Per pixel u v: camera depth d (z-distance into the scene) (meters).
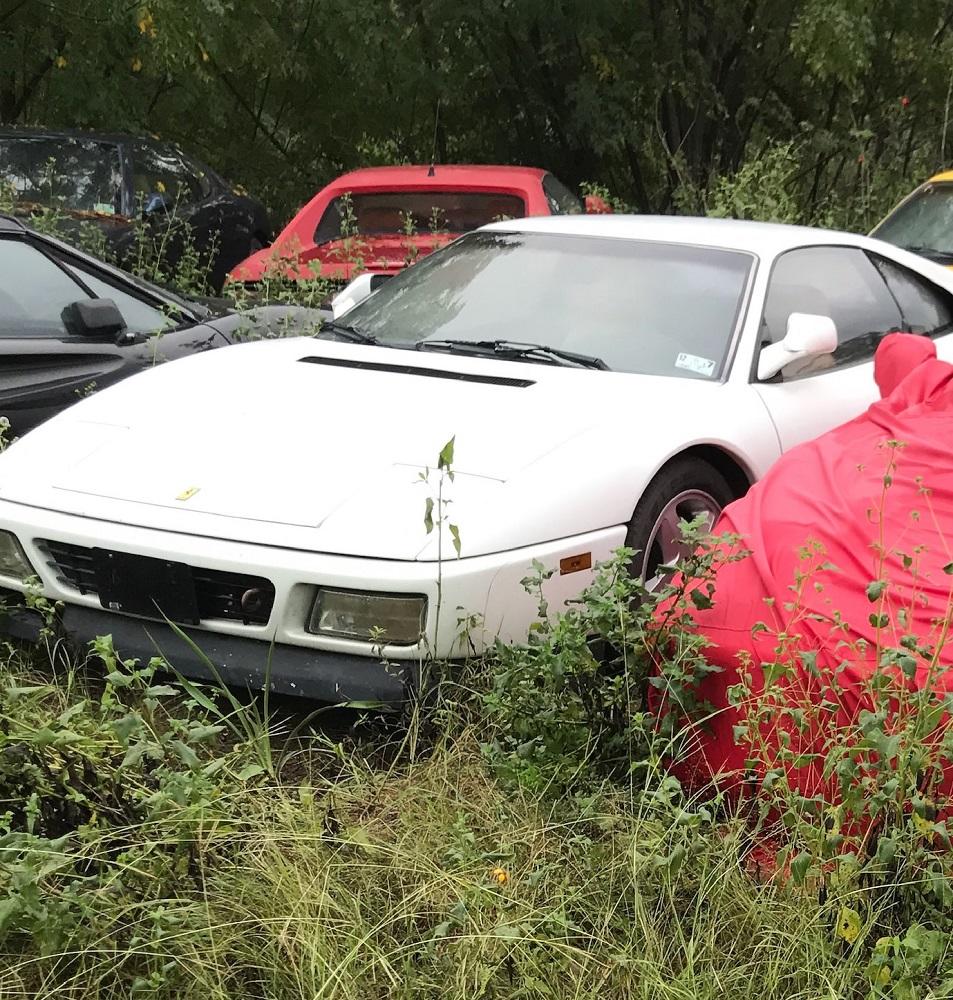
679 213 14.43
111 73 14.16
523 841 2.91
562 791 3.14
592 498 3.67
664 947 2.65
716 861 2.80
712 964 2.56
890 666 2.79
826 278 5.25
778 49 15.29
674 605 3.20
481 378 4.36
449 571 3.31
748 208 10.95
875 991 2.42
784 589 3.12
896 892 2.68
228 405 4.12
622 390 4.26
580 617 3.28
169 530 3.50
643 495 3.90
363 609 3.31
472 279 5.09
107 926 2.50
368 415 3.98
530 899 2.74
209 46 12.97
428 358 4.57
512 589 3.42
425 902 2.71
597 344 4.63
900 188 14.84
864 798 2.70
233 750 3.16
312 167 16.56
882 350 4.36
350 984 2.44
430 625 3.31
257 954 2.54
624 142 14.87
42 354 4.93
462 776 3.19
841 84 16.23
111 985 2.47
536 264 5.07
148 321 5.56
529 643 3.35
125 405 4.22
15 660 3.75
